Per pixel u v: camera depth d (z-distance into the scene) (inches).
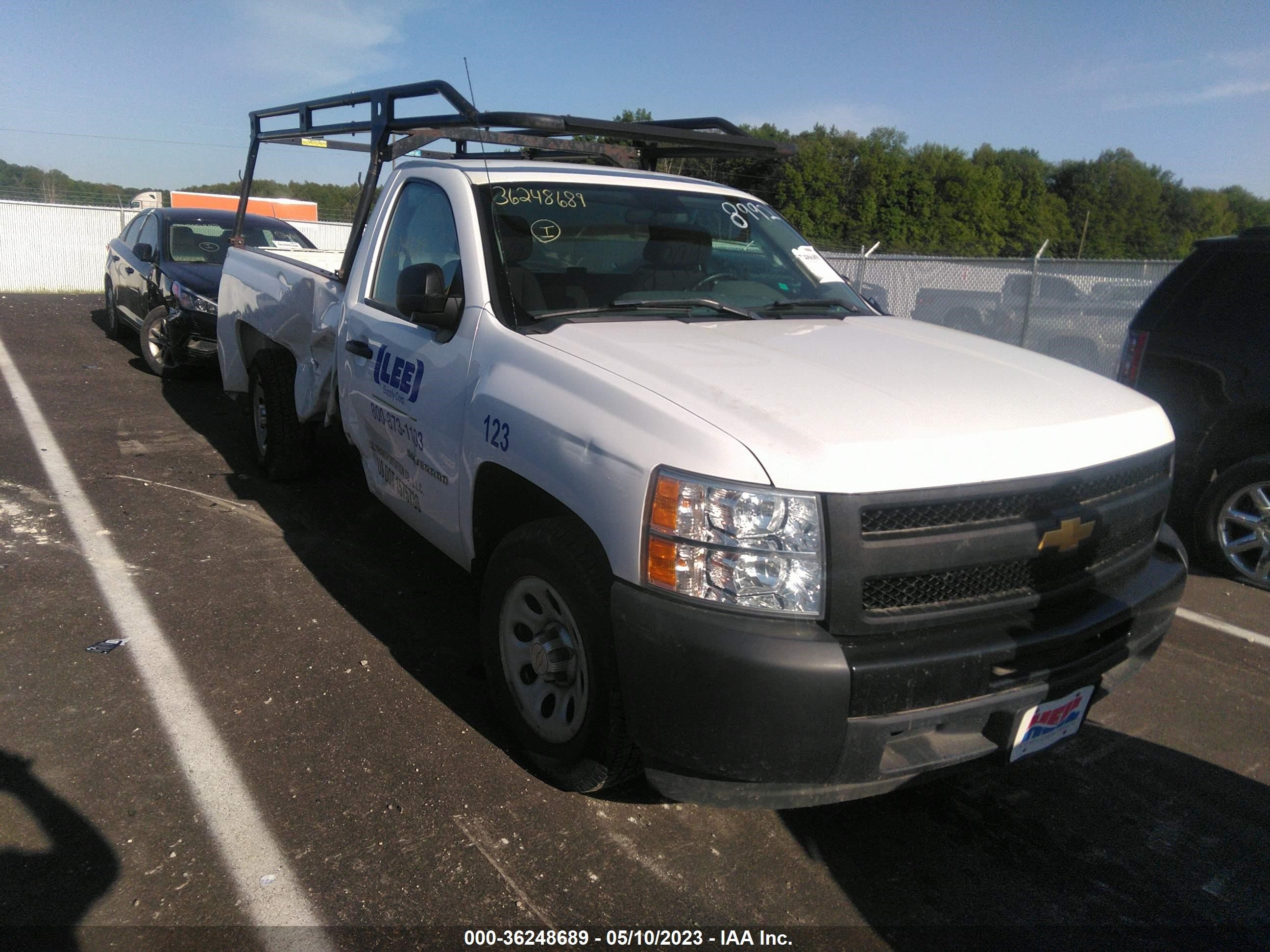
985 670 90.7
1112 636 107.7
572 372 106.0
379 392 149.3
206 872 97.1
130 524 198.1
